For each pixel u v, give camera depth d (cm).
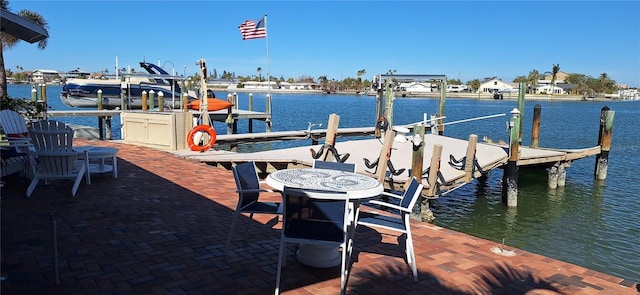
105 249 410
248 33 2133
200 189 677
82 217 502
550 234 885
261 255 417
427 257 436
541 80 11462
